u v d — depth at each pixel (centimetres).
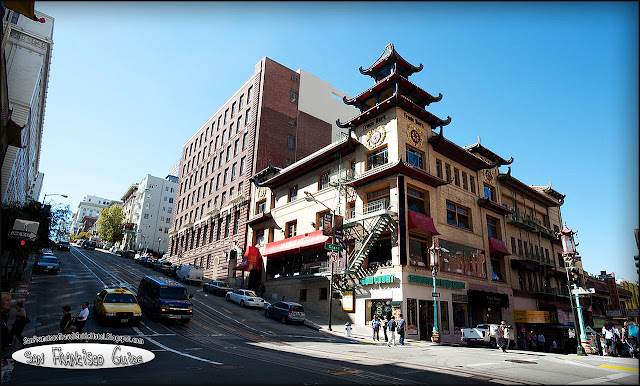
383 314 2706
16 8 1141
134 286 3412
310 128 5731
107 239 9612
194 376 975
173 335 1802
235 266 4638
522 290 3797
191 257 6084
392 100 3094
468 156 3578
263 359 1296
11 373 956
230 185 5478
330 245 2795
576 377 1094
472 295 3105
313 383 942
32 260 4597
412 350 1852
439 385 961
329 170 3641
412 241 2883
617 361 1502
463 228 3353
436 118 3316
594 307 4947
